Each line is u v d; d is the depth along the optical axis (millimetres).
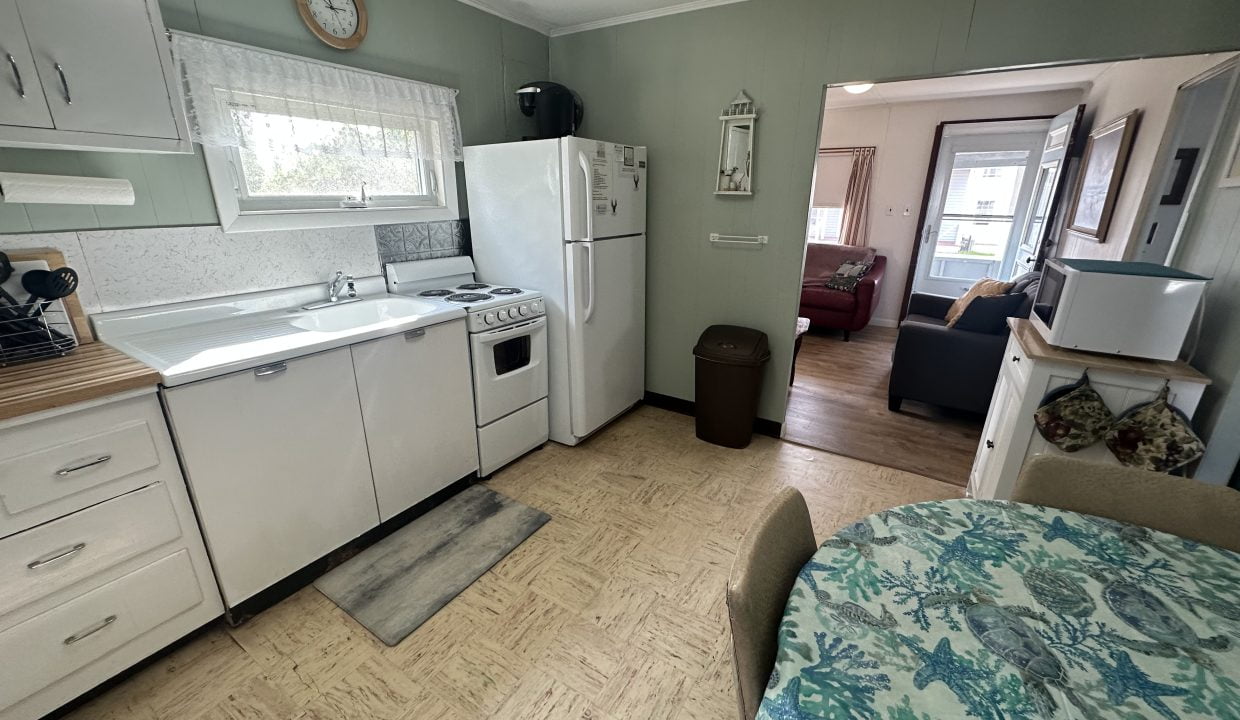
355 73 2203
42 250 1549
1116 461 1736
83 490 1312
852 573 955
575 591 1878
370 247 2465
